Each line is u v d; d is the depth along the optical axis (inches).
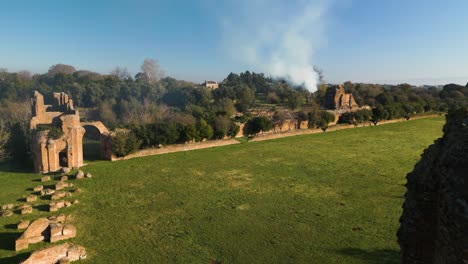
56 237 736.3
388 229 784.3
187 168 1392.7
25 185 1167.6
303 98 3848.4
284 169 1368.1
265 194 1048.2
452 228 266.1
